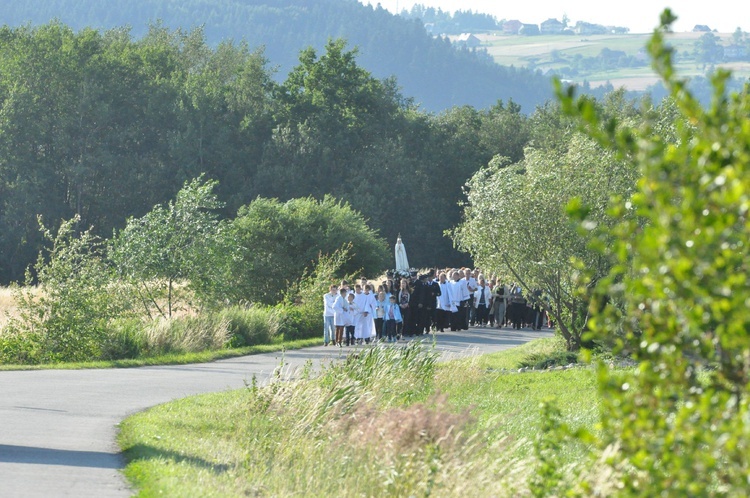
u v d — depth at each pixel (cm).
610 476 1977
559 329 9481
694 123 1458
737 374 1567
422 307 11919
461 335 12125
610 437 1689
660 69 1430
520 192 8975
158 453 3838
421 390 5881
